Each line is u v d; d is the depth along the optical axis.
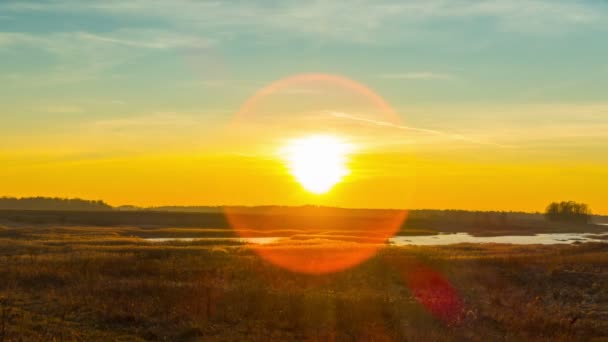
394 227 154.88
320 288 28.17
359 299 22.78
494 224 192.12
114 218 140.75
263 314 19.27
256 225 139.25
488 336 18.14
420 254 46.44
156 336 16.27
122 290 22.45
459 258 42.28
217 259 38.69
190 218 156.50
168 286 23.58
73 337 15.29
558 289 31.05
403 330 17.94
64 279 25.56
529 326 19.69
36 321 16.95
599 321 22.08
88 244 55.56
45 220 119.69
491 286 31.70
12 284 23.67
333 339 16.31
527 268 38.19
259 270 32.88
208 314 18.86
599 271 36.62
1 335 14.77
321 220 184.38
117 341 15.34
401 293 28.30
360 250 50.09
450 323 19.45
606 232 171.38
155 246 53.75
